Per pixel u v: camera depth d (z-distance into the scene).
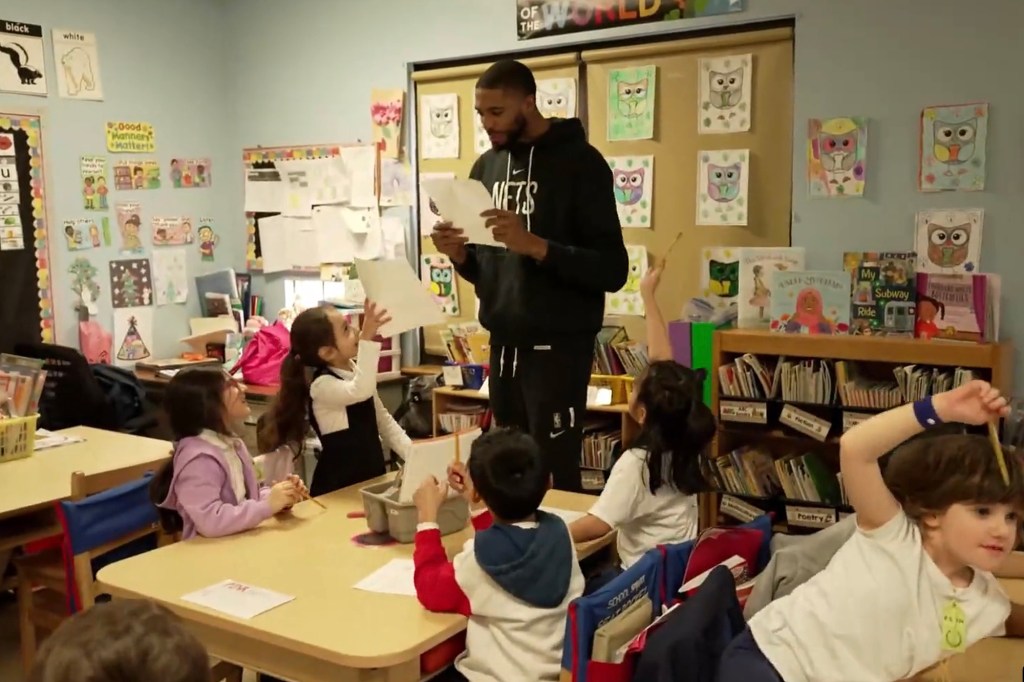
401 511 2.20
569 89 4.20
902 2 3.42
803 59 3.63
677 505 2.37
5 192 4.29
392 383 4.69
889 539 1.50
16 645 3.23
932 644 1.47
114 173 4.74
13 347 4.35
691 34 3.94
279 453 2.84
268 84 5.11
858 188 3.56
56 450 3.24
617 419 4.11
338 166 4.89
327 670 1.75
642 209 4.11
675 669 1.53
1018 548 2.48
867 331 3.33
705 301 3.91
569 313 2.73
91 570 2.46
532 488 1.86
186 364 4.79
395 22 4.64
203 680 1.02
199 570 2.04
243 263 5.33
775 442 3.77
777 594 1.83
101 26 4.64
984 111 3.30
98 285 4.69
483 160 2.96
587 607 1.66
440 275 4.70
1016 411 3.05
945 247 3.41
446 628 1.75
